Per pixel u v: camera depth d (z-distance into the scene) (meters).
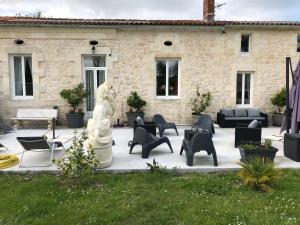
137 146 7.21
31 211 3.65
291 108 6.82
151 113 11.05
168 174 5.13
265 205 3.82
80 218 3.49
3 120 10.56
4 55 10.30
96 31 10.50
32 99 10.62
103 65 11.02
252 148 5.39
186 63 10.99
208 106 11.10
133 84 10.90
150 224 3.38
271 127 10.71
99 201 3.95
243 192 4.26
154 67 10.93
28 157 6.10
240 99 11.61
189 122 11.23
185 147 5.92
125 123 10.80
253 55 11.20
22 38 10.29
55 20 11.02
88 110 11.19
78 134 8.98
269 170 4.43
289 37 11.25
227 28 10.93
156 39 10.79
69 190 4.31
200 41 10.96
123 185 4.56
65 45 10.49
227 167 5.40
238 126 7.56
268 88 11.40
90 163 4.75
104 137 5.29
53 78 10.59
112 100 5.55
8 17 12.51
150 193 4.24
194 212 3.64
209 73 11.12
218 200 3.99
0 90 10.45
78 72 10.64
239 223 3.34
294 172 5.18
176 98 11.17
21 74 10.72
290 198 4.02
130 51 10.75
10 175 5.11
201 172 5.30
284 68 11.34
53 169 5.19
